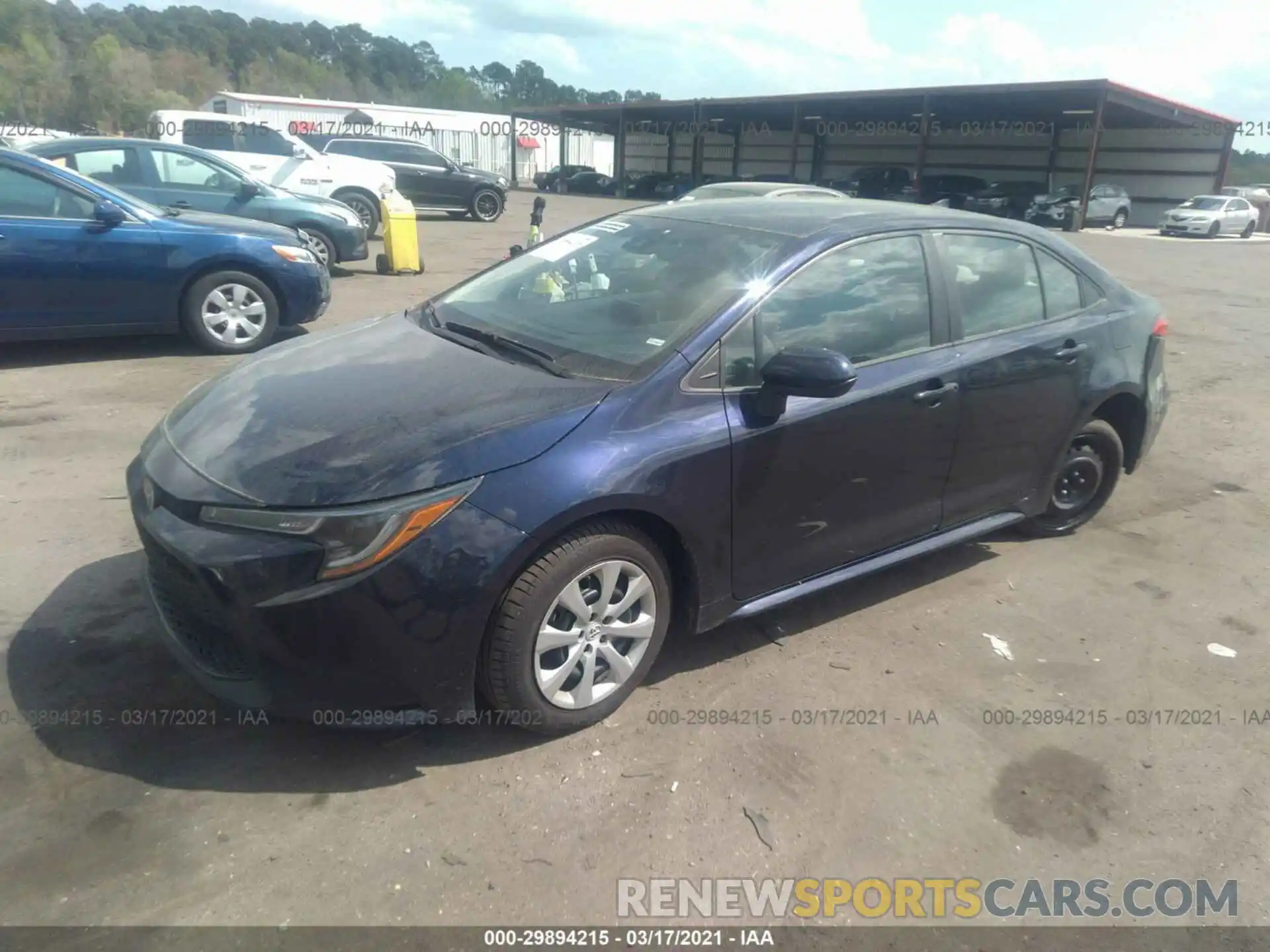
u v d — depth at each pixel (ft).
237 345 25.25
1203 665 11.91
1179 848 8.76
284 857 8.05
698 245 11.89
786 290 10.99
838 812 8.97
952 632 12.41
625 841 8.46
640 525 9.80
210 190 34.81
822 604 13.05
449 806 8.75
